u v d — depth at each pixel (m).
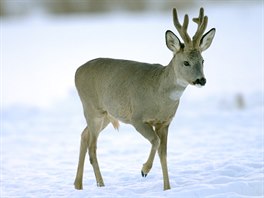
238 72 53.16
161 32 88.38
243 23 93.81
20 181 20.03
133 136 29.34
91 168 21.86
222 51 69.12
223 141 25.95
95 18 113.50
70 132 31.64
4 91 48.66
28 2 126.69
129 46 75.38
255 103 37.22
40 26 103.19
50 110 39.12
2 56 72.31
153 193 16.17
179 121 32.97
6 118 36.75
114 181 19.14
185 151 24.31
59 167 22.52
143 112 16.92
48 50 75.94
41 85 51.25
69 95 44.56
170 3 121.75
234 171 18.69
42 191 18.22
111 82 17.92
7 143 28.91
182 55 16.14
